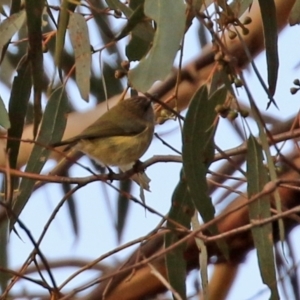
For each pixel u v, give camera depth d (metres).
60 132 8.73
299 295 8.77
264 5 7.86
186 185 7.95
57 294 7.11
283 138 7.93
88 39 8.11
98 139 9.72
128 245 7.19
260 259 7.34
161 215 7.12
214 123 7.69
